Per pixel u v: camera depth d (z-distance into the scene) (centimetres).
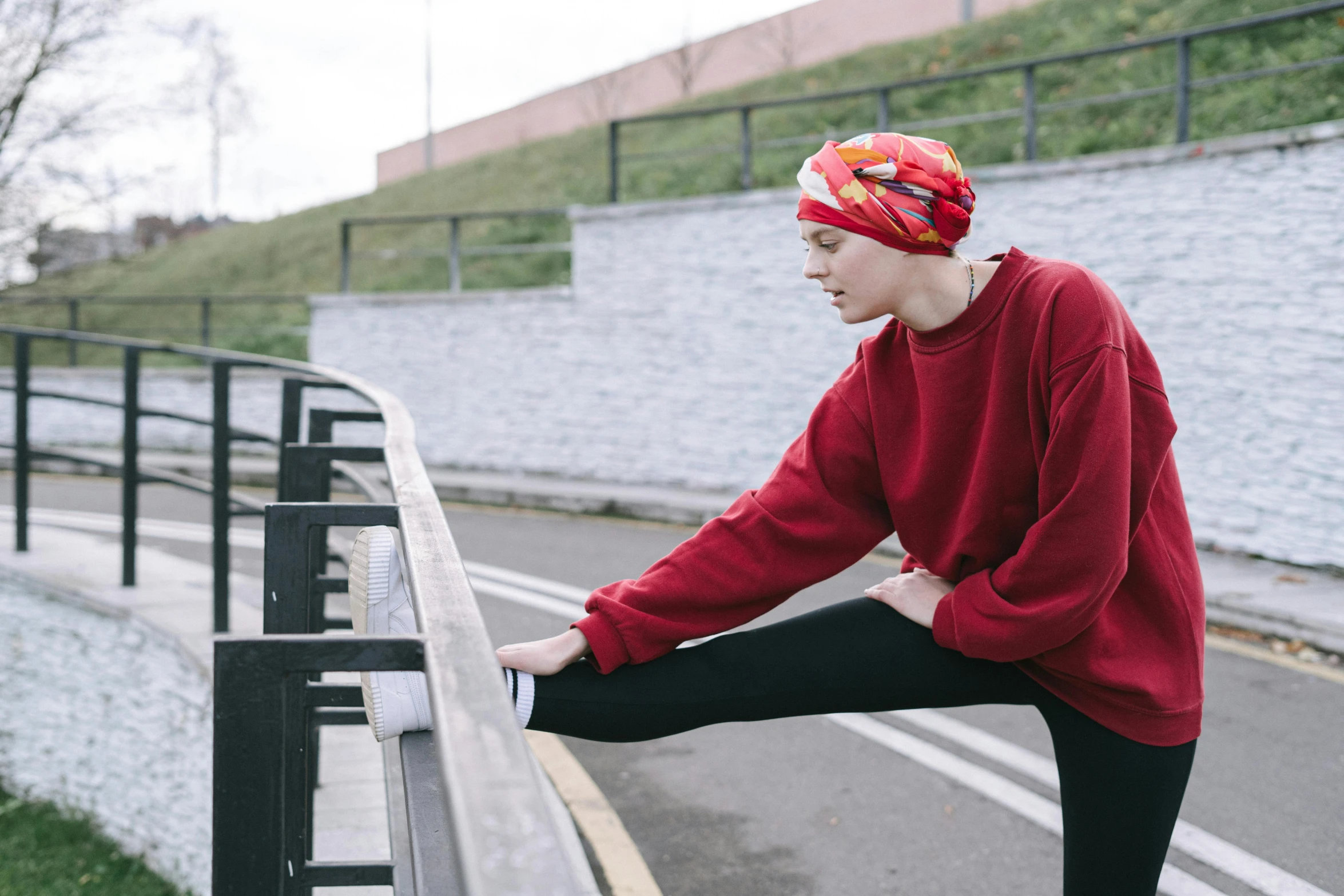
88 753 542
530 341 1194
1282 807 364
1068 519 133
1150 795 142
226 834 99
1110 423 132
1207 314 743
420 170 3075
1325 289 679
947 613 141
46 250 1886
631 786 404
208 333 1561
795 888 322
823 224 142
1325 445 681
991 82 1327
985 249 864
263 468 1257
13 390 623
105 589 552
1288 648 549
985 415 144
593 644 137
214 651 98
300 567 175
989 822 360
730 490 1066
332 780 332
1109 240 795
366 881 145
